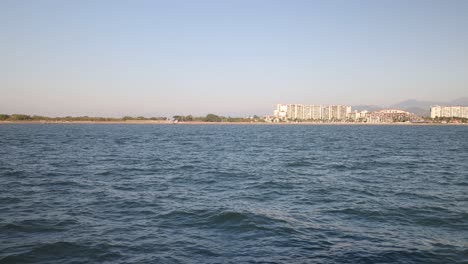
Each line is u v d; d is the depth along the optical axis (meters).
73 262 11.88
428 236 14.61
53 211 18.23
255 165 38.91
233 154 52.53
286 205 19.86
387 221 16.72
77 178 29.14
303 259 12.09
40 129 169.25
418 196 22.25
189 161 42.84
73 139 88.56
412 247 13.30
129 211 18.31
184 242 13.72
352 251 12.86
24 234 14.55
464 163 40.66
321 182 27.73
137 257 12.27
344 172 33.44
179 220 16.66
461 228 15.70
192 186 25.91
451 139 96.06
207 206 19.36
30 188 24.53
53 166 36.78
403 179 29.20
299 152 55.88
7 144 68.56
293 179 29.17
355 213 18.12
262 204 20.08
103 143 75.50
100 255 12.43
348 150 59.69
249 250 12.90
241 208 18.89
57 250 12.84
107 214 17.73
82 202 20.31
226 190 24.39
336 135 122.62
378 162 41.66
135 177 30.05
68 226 15.68
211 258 12.17
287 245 13.44
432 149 61.56
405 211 18.45
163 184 26.69
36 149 58.00
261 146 69.69
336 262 11.87
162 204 19.84
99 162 40.97
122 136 108.25
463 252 12.85
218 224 16.02
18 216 17.19
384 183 27.27
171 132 146.75
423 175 31.39
